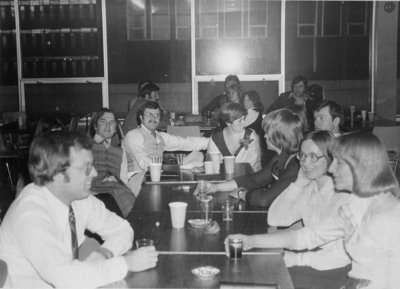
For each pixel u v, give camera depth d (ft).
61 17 22.50
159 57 22.62
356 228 5.61
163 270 5.21
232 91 18.37
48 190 5.33
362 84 22.16
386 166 5.49
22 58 22.77
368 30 21.85
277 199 7.45
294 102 19.04
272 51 22.36
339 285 6.33
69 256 5.16
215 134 12.19
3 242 5.16
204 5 22.25
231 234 6.20
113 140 15.65
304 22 22.04
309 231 6.14
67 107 22.93
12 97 23.04
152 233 6.49
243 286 4.73
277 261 5.47
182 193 8.94
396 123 19.04
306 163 7.12
